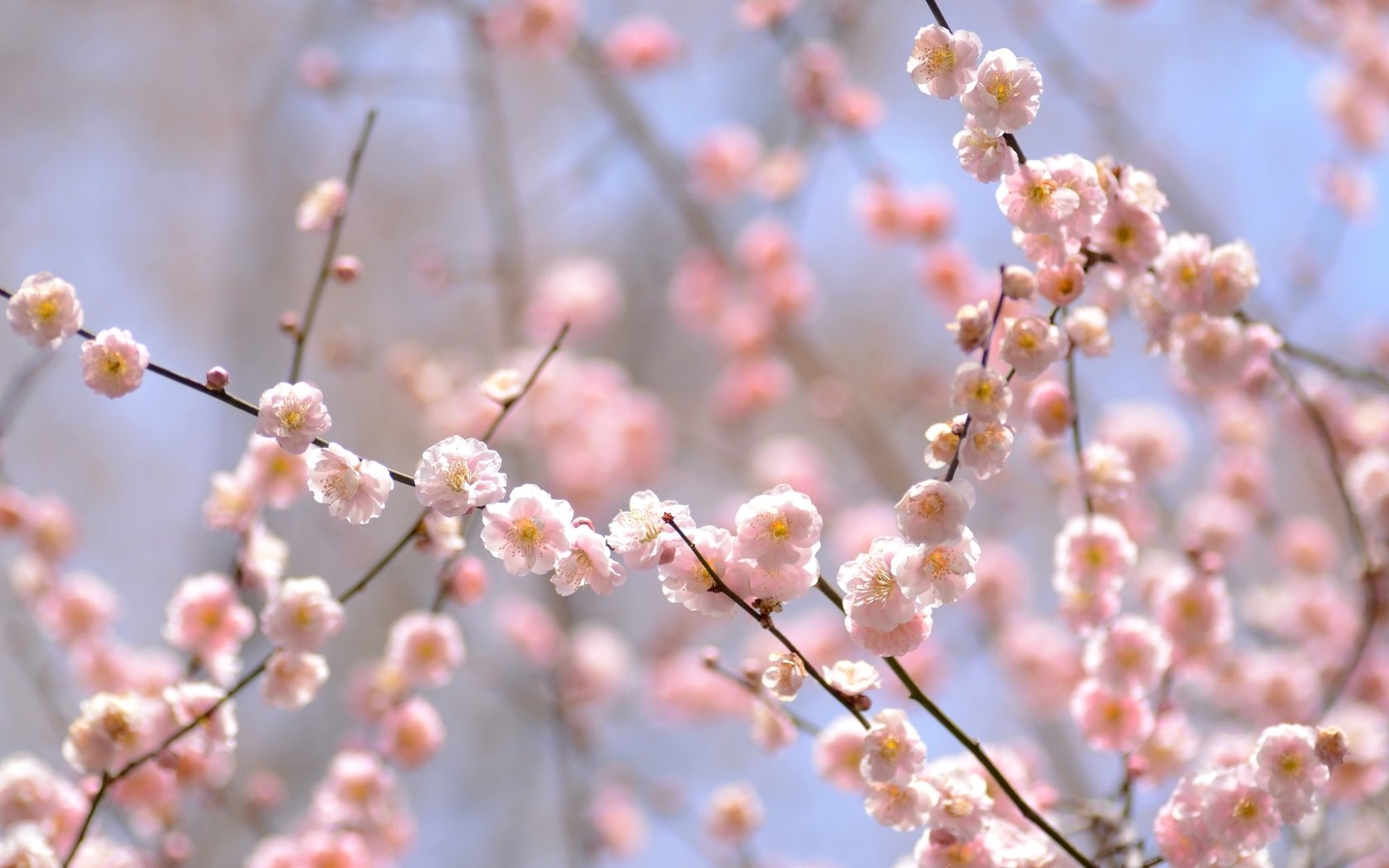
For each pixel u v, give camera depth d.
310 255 9.84
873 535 7.14
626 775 6.72
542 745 8.76
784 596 2.77
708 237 8.01
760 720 3.89
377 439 9.58
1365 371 4.23
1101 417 6.30
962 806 3.00
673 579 2.76
